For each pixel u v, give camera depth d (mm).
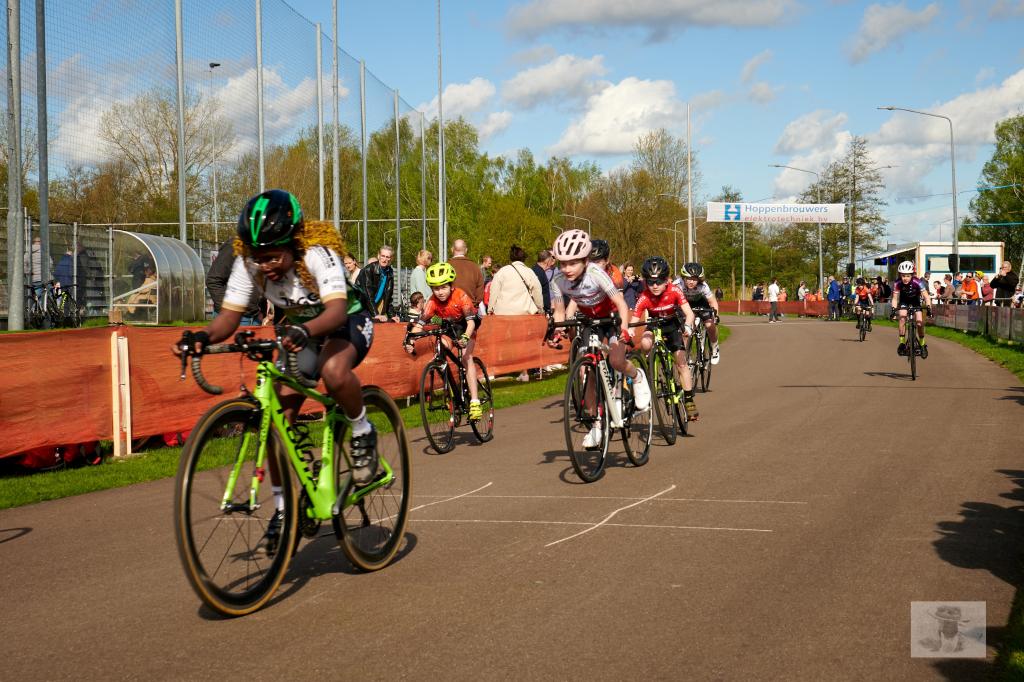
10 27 10680
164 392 7516
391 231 25969
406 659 2930
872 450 6930
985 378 12609
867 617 3260
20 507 5512
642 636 3098
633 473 6227
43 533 4816
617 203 62906
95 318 15547
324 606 3486
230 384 8133
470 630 3186
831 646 2988
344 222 22141
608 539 4410
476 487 5844
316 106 19344
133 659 2986
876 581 3680
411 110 28406
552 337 6387
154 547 4492
